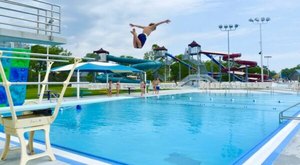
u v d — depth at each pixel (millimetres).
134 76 49250
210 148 6512
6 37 8125
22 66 11227
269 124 9672
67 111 13695
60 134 8234
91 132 8531
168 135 8031
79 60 5344
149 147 6633
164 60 56031
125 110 14164
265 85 30594
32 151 5531
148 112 13344
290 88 30859
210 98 21594
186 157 5781
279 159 4902
